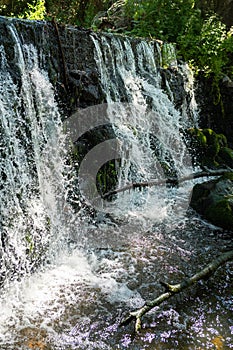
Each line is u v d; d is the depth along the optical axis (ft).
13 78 11.15
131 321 8.50
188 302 9.22
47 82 12.16
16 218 10.46
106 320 8.59
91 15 28.32
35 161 11.53
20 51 11.37
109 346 7.86
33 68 11.87
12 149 10.82
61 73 12.91
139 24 21.48
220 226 12.97
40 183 11.61
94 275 10.22
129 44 16.14
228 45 19.77
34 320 8.53
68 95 13.03
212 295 9.51
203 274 9.34
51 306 8.99
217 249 11.67
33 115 11.66
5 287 9.54
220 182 14.16
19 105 11.19
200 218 13.67
